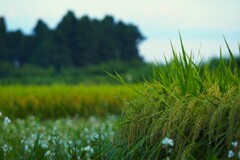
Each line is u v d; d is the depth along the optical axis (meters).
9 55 72.62
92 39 71.50
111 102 19.09
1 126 10.67
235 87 5.80
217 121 5.45
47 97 19.41
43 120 17.91
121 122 6.41
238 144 5.25
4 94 20.69
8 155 7.77
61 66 68.44
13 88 24.50
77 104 18.95
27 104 18.69
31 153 7.46
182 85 6.15
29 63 69.62
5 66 61.56
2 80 56.69
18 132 10.95
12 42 73.12
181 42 6.39
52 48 68.50
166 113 5.90
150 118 6.11
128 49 76.38
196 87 6.22
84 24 71.00
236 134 5.27
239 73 6.11
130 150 6.10
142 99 6.55
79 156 7.25
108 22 75.56
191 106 5.69
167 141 5.36
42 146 7.74
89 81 50.41
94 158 6.43
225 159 5.34
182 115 5.74
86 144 8.96
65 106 18.86
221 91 6.00
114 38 75.56
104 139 7.62
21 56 73.06
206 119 5.55
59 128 12.28
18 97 19.53
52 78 58.38
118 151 6.29
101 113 18.69
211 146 5.63
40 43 72.06
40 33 72.62
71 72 60.84
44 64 68.19
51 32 72.00
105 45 73.62
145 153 5.85
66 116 18.47
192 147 5.51
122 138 6.40
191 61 6.16
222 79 6.22
